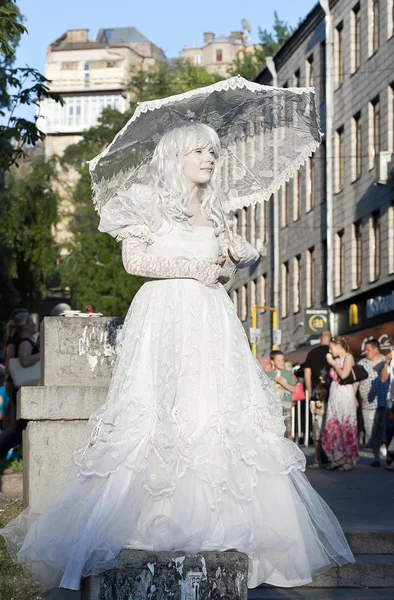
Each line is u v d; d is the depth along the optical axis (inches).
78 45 3944.4
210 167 202.5
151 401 191.9
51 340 323.6
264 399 198.7
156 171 204.5
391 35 1244.5
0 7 414.6
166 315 197.5
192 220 204.4
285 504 189.6
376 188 1275.8
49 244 1496.1
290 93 217.0
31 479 315.0
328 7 1449.3
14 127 500.1
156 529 181.3
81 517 184.2
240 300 1936.5
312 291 1549.0
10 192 1502.2
